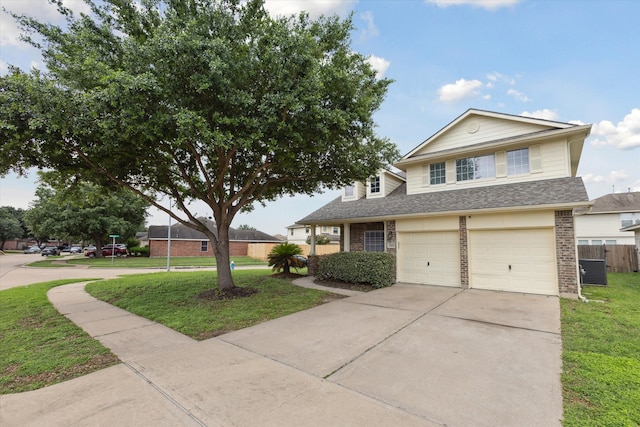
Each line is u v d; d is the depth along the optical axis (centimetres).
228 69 629
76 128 579
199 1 690
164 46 576
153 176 952
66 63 655
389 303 790
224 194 973
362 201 1488
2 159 650
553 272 877
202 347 491
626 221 2330
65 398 332
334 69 695
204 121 607
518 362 414
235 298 850
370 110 870
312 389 345
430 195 1259
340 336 532
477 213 982
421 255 1130
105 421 287
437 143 1309
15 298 927
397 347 475
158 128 605
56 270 2005
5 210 6156
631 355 434
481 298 843
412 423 280
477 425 277
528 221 909
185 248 3634
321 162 951
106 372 399
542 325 582
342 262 1118
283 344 497
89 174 822
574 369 390
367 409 303
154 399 327
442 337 520
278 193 1198
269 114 654
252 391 341
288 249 1430
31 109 543
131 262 2667
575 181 955
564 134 1009
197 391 343
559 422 279
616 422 276
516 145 1106
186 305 783
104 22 711
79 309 781
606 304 749
